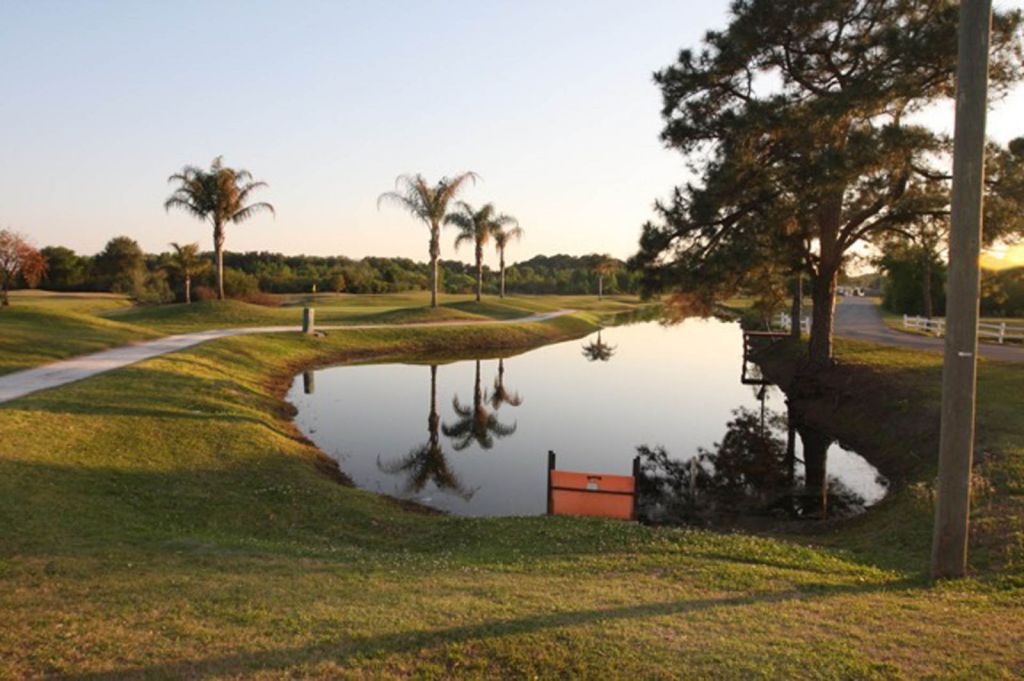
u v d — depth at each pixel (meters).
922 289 49.81
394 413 21.75
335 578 6.86
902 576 7.57
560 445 18.53
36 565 6.79
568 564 7.80
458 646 4.97
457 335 40.66
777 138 19.38
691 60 21.88
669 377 31.44
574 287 116.38
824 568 7.85
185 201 41.97
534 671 4.65
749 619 5.73
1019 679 4.65
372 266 111.19
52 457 11.12
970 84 6.61
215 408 16.55
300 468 13.54
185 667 4.56
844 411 20.05
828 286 22.53
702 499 14.09
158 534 8.67
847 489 14.58
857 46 18.73
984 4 6.50
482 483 14.70
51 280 72.69
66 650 4.76
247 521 10.27
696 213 20.83
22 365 19.80
